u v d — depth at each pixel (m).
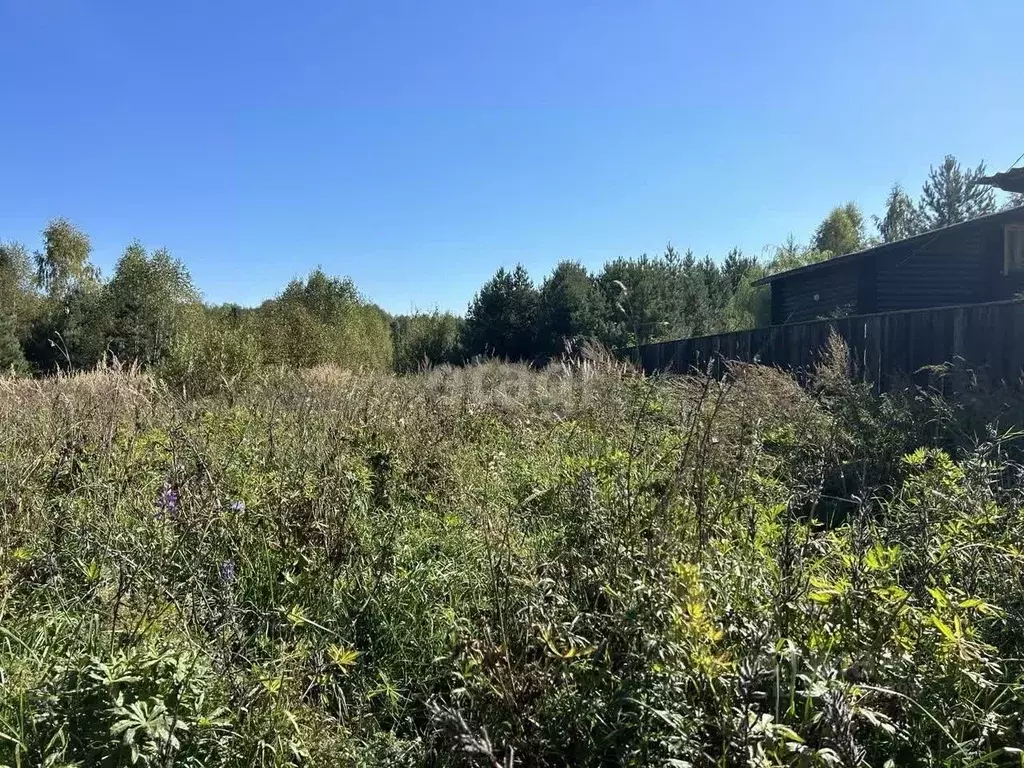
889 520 3.42
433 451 4.90
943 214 44.09
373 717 2.37
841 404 5.58
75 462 4.35
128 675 1.97
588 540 2.81
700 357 12.80
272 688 2.08
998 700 2.07
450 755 1.99
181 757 1.89
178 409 5.99
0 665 2.33
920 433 5.09
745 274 36.00
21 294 41.12
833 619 2.17
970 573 2.52
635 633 2.15
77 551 3.21
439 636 2.79
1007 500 3.35
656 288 27.77
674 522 2.90
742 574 2.50
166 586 2.63
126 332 22.70
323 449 4.58
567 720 2.07
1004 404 5.18
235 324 20.05
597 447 4.46
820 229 49.66
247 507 3.61
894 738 1.92
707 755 1.74
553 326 31.20
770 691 1.98
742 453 3.85
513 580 2.60
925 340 7.46
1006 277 12.84
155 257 24.61
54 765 1.84
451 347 35.53
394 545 3.40
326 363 20.30
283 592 3.09
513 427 6.70
